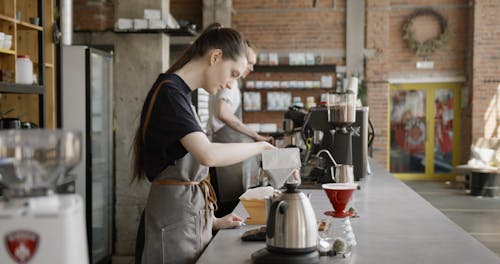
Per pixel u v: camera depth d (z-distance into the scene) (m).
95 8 11.53
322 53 11.95
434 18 11.95
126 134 5.49
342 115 3.44
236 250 2.01
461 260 1.86
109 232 5.52
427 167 12.33
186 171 2.27
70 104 4.96
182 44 10.73
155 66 5.43
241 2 12.03
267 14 12.00
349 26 11.88
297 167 2.48
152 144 2.21
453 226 2.40
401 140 12.38
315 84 11.64
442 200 9.53
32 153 1.25
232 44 2.30
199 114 6.10
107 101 5.48
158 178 2.27
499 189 9.82
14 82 4.17
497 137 11.51
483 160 10.40
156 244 2.25
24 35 4.56
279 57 12.00
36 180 1.27
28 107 4.66
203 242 2.32
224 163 2.21
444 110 12.23
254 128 11.72
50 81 4.88
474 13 11.45
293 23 11.97
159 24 5.39
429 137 12.29
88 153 4.95
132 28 5.36
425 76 12.02
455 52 11.97
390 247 2.03
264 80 11.96
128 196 5.57
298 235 1.79
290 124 5.04
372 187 3.55
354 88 4.48
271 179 2.49
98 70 5.22
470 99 11.70
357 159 3.85
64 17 5.61
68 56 4.96
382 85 11.91
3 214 1.18
